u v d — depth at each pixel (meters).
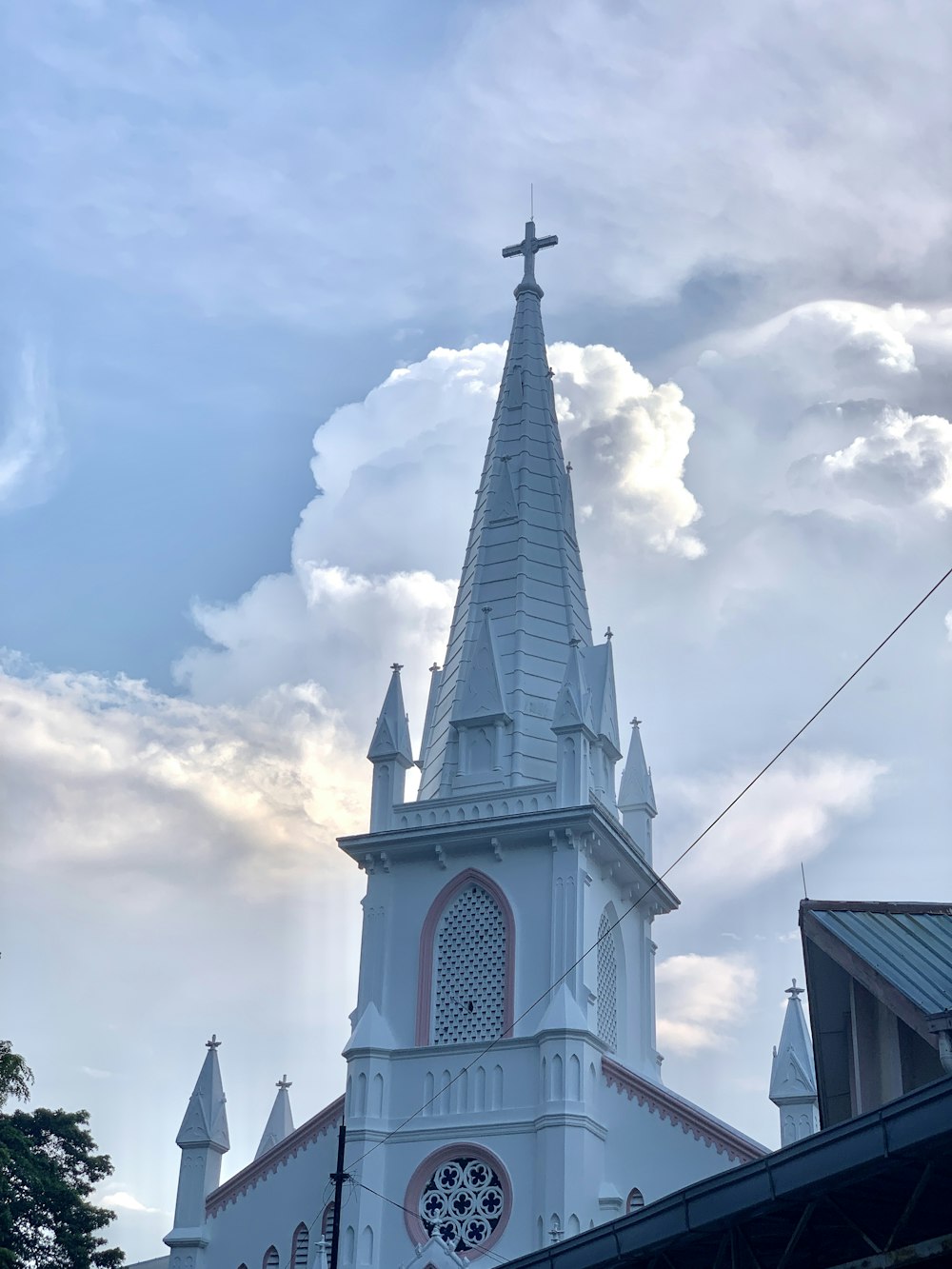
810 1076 54.44
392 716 61.69
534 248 73.81
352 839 59.12
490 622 63.28
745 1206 22.89
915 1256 21.52
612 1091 54.62
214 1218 57.91
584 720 58.66
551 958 55.47
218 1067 61.56
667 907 64.81
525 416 68.75
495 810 58.31
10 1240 61.16
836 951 29.34
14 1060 56.53
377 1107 55.56
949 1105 20.06
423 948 57.56
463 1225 53.19
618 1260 25.33
